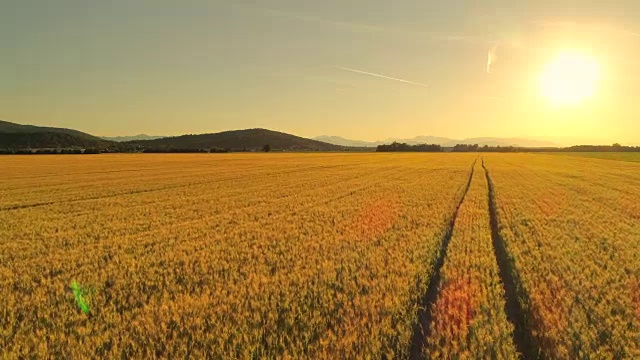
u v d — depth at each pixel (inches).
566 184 1363.2
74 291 351.9
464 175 1705.2
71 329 276.1
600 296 334.6
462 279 364.2
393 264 411.8
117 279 382.3
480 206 838.5
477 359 239.8
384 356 244.1
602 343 261.7
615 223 672.4
